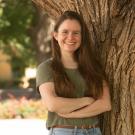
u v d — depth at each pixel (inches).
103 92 197.0
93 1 210.4
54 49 197.0
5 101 711.7
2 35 957.2
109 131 207.3
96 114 192.5
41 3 223.3
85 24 198.4
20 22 918.4
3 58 1496.1
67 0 215.3
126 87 205.2
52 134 192.1
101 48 208.8
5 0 903.1
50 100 189.3
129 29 205.2
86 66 195.3
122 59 205.3
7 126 549.0
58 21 195.8
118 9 206.4
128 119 204.8
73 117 190.5
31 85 954.1
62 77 192.1
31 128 530.9
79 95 193.9
